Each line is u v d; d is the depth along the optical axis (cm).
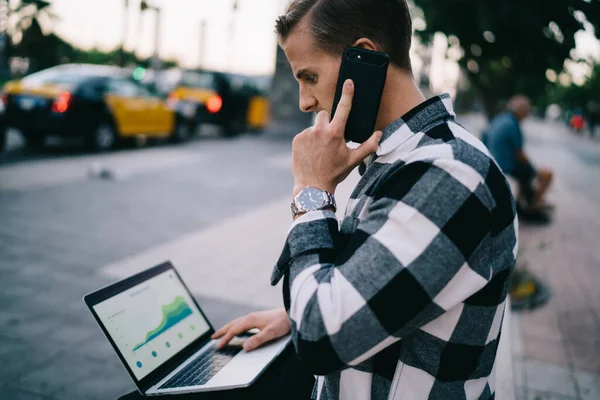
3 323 327
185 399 116
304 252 90
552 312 409
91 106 997
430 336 90
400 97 100
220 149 1285
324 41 98
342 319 81
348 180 131
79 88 977
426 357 91
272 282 95
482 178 84
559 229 708
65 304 362
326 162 96
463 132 92
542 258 562
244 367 125
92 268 434
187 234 554
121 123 1081
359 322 80
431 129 92
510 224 90
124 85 1112
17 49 2303
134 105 1121
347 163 96
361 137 98
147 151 1143
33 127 922
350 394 97
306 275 87
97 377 278
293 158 100
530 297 428
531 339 357
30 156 925
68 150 1026
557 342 353
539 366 317
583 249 608
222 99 1480
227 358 130
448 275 80
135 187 762
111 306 121
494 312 91
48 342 309
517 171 721
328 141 95
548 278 496
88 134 1003
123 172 864
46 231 520
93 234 525
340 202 127
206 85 1486
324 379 105
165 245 511
